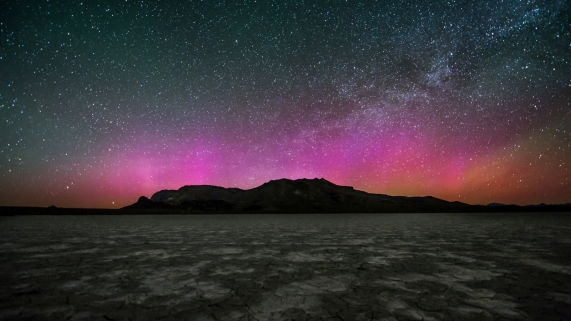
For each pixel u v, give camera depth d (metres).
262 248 8.84
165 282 4.94
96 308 3.70
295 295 4.22
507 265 6.25
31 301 3.96
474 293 4.28
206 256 7.44
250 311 3.59
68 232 13.87
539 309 3.62
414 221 25.08
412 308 3.66
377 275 5.41
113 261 6.76
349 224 20.89
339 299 4.04
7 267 6.11
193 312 3.56
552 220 25.19
